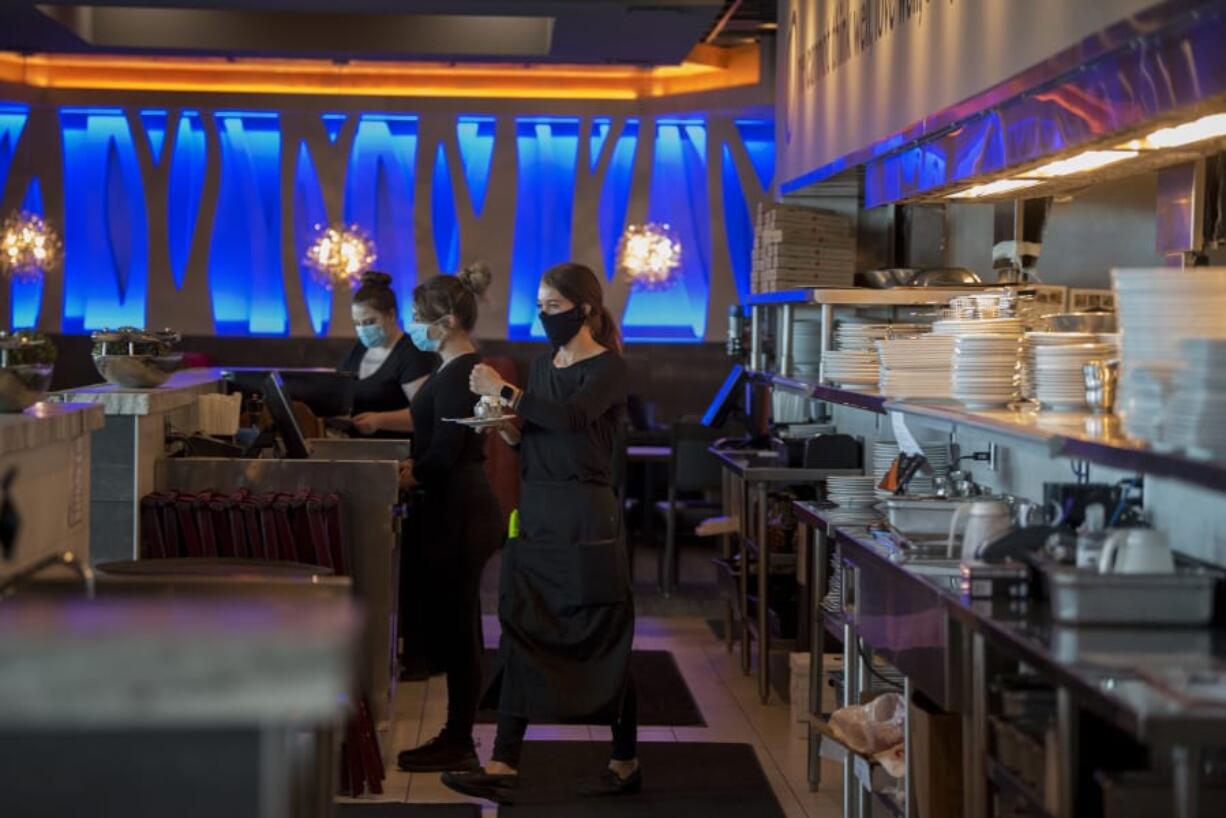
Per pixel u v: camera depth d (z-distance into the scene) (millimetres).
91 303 12680
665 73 12578
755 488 7281
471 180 12883
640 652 8031
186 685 1951
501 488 12305
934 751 3803
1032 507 4059
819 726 4730
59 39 10406
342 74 12547
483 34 10859
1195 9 3307
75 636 1943
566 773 5664
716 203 12789
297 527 5367
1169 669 2699
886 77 6457
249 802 2166
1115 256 7434
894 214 7840
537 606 5172
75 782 2156
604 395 5160
